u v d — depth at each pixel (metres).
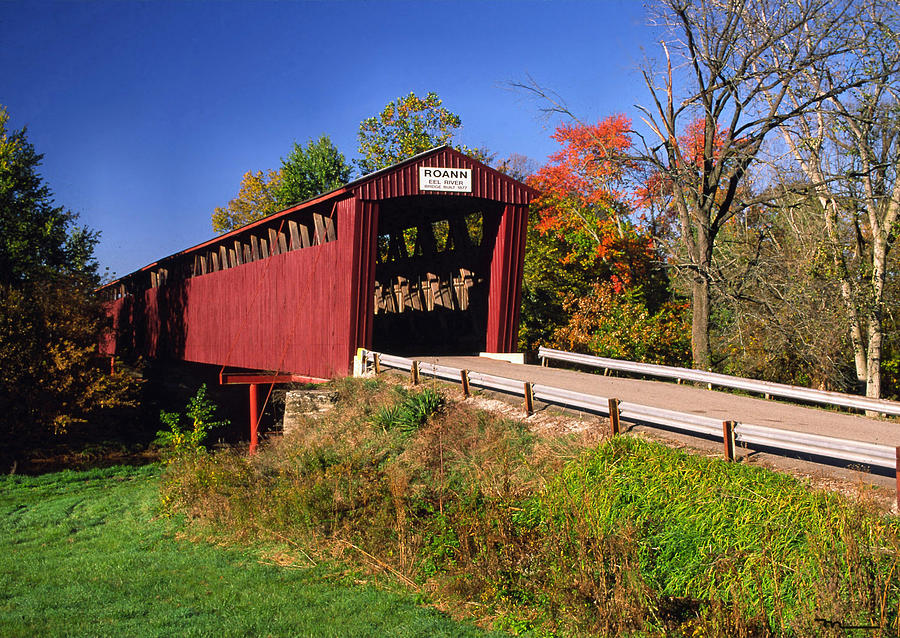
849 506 5.89
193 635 5.49
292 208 18.44
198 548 8.99
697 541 5.91
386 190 16.28
